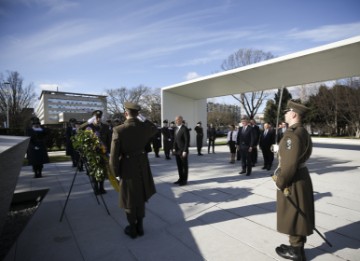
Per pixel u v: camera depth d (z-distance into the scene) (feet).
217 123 150.30
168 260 8.75
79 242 10.18
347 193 15.93
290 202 7.83
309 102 115.03
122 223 12.07
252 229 11.07
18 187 19.57
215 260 8.68
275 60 31.04
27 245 9.98
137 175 10.19
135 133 10.18
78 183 20.62
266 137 24.81
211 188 17.99
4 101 102.32
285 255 8.59
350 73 33.55
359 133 96.32
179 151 19.01
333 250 9.13
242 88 44.50
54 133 51.62
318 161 29.96
